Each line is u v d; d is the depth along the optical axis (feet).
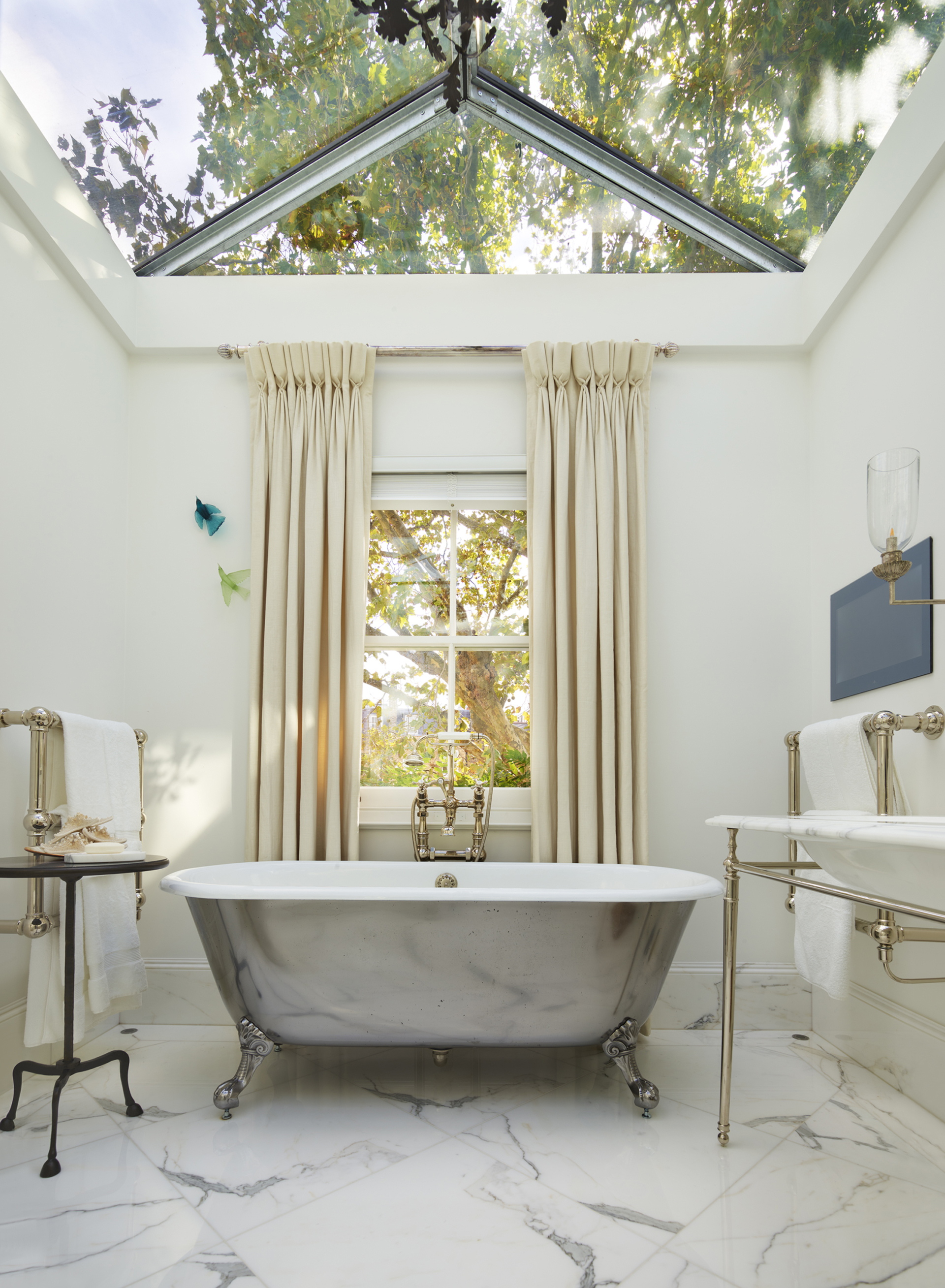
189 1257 4.64
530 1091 7.25
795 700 9.73
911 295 7.60
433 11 5.50
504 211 9.72
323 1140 6.20
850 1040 8.22
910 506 5.56
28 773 7.69
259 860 9.15
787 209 9.29
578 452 9.62
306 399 9.82
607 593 9.35
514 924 6.81
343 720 9.44
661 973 7.08
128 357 10.18
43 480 8.09
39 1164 5.80
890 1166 5.78
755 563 9.91
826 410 9.57
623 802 9.04
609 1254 4.68
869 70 7.40
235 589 9.76
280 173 9.18
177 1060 8.07
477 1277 4.47
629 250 10.12
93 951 7.32
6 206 7.51
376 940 6.84
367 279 10.23
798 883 5.21
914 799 7.24
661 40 7.90
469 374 10.18
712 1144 6.13
